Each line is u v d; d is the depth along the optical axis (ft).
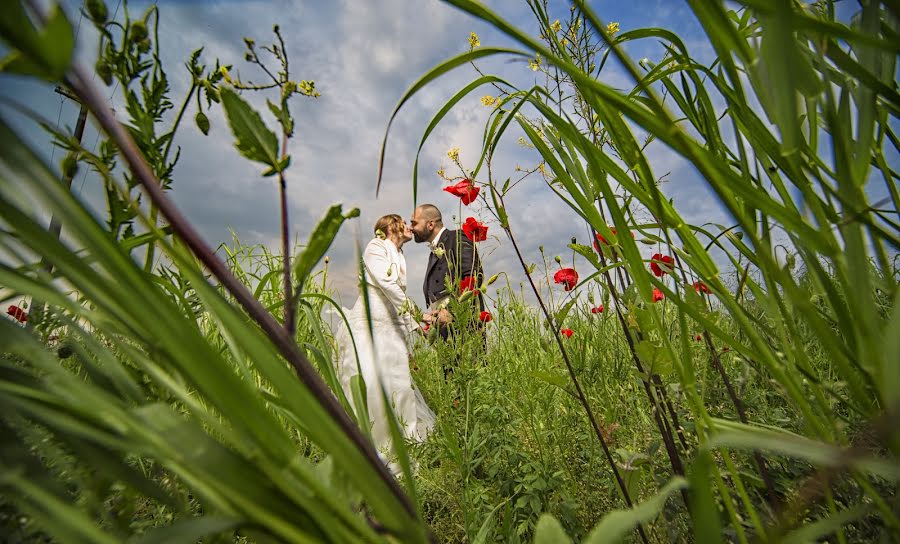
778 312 1.74
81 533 0.81
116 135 0.87
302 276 1.14
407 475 1.22
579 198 2.46
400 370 10.45
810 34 1.41
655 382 2.88
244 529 0.91
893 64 1.49
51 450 1.04
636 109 1.31
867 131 1.32
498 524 4.30
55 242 0.81
